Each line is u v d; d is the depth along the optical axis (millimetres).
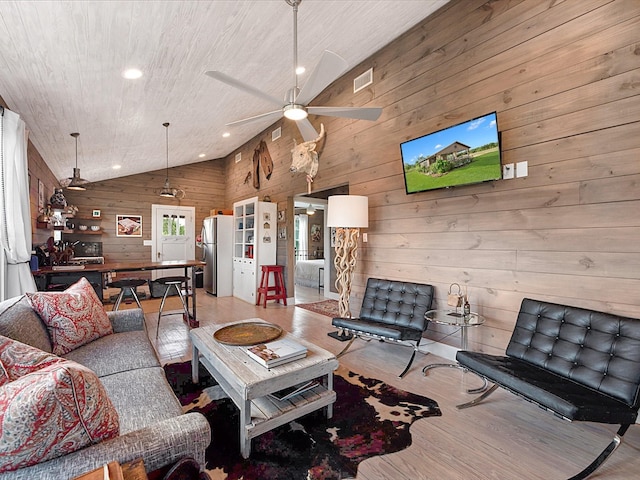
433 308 3256
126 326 2529
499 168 2617
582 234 2275
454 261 3096
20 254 2684
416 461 1711
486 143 2676
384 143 3807
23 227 2734
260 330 2498
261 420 1785
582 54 2271
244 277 6180
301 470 1642
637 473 1628
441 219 3211
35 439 793
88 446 896
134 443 927
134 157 5965
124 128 4344
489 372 2057
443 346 3211
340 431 1967
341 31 3207
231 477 1591
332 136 4613
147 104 3727
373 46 3740
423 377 2746
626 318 1894
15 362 1040
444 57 3154
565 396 1673
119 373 1757
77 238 6836
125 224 7348
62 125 3773
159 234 7727
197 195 8227
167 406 1444
